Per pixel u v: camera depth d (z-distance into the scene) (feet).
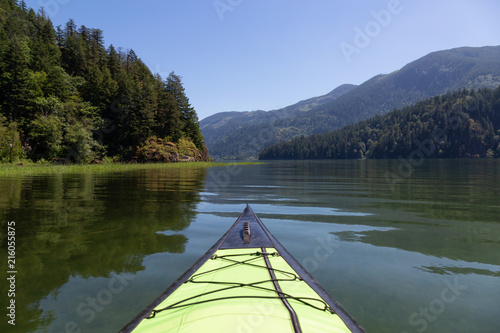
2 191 48.88
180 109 263.29
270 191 51.52
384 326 11.56
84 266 17.58
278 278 12.89
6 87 162.09
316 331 8.82
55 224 27.32
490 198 41.60
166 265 17.71
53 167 117.91
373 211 33.35
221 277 13.07
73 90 205.57
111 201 39.81
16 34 208.33
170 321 9.41
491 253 19.54
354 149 497.05
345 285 15.03
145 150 201.46
